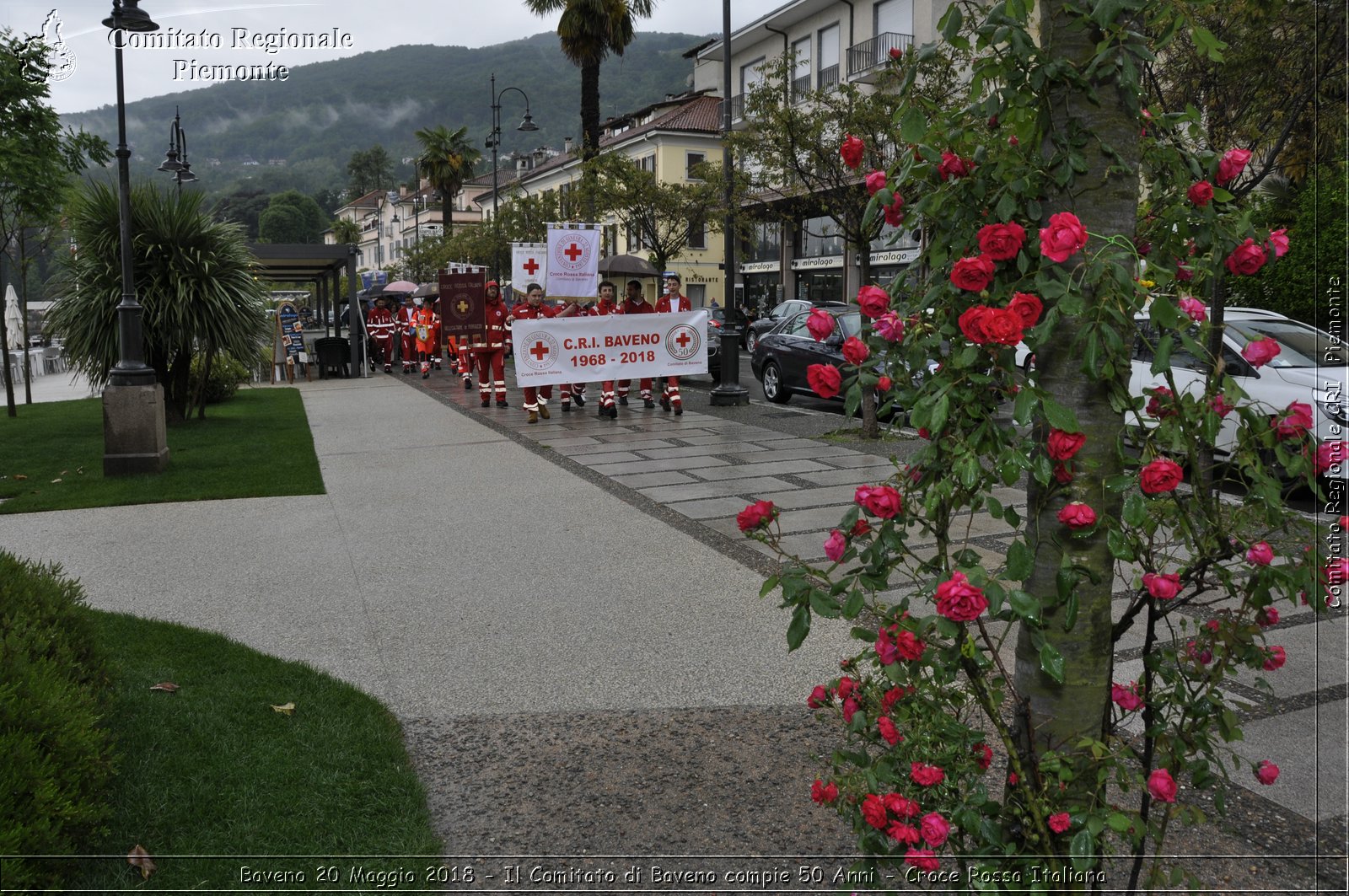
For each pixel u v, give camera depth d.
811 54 36.62
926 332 2.18
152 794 3.36
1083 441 1.96
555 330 14.62
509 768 3.76
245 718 4.05
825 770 3.66
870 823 2.12
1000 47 2.36
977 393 2.05
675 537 7.41
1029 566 1.97
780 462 10.73
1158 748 2.40
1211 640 2.32
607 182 21.39
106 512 8.52
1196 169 2.31
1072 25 2.09
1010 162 2.12
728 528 7.66
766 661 4.82
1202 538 2.23
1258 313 9.13
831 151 13.60
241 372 18.70
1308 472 2.07
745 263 43.25
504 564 6.71
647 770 3.73
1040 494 2.16
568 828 3.32
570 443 12.47
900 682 2.10
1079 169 2.05
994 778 3.51
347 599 5.94
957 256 2.21
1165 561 2.32
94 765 2.98
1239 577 2.29
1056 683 2.21
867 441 12.08
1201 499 2.19
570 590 6.07
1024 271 2.02
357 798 3.44
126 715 3.98
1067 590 2.03
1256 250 2.22
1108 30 2.04
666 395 15.89
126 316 10.48
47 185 12.77
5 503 8.86
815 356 15.57
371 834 3.22
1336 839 3.10
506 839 3.26
